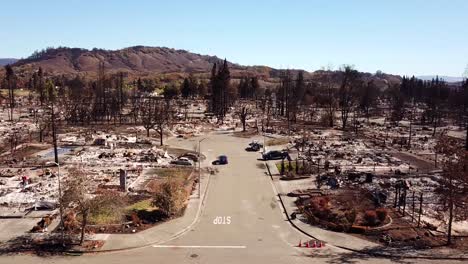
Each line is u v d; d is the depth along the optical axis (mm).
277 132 95750
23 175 55344
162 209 40375
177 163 62781
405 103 175375
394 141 82500
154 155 67688
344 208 42438
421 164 63469
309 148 72938
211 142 84312
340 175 56000
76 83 162000
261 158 68938
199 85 187625
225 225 38750
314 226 38281
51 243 33844
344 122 104375
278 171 59250
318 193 47781
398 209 42062
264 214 41844
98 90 126438
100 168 59812
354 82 129125
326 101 140875
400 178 54500
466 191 39969
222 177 56344
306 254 32625
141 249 33312
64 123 105750
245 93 181750
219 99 130250
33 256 31719
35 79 182750
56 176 54812
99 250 32844
